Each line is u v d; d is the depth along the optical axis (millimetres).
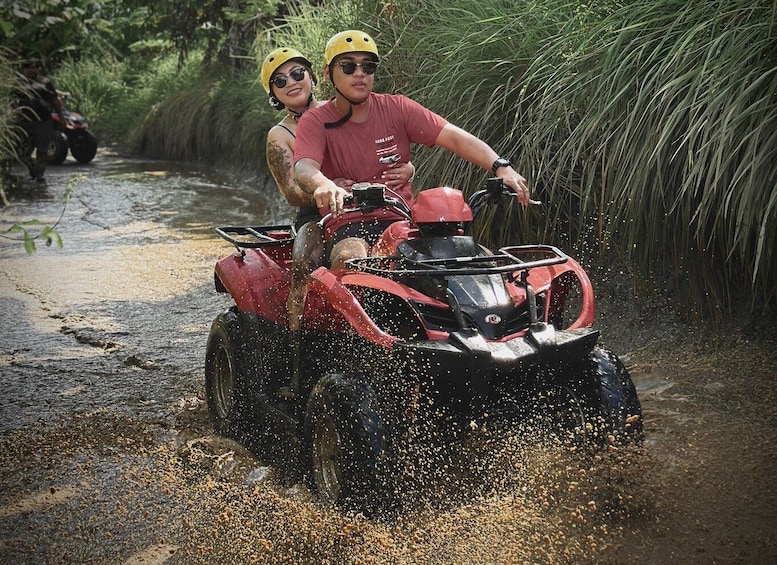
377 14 7938
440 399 3680
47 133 15250
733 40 4809
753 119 4676
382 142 4340
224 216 12000
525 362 3492
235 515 3807
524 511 3559
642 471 3715
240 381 4645
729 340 5180
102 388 5637
